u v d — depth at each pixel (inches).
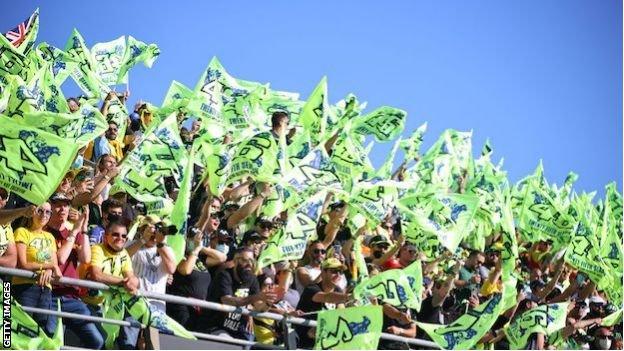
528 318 759.1
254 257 665.6
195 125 830.5
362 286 673.6
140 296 593.0
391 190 763.4
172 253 619.8
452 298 763.4
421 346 737.0
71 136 668.7
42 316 569.0
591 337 849.5
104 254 593.0
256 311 633.0
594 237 845.2
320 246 697.0
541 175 948.6
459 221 765.3
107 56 805.2
